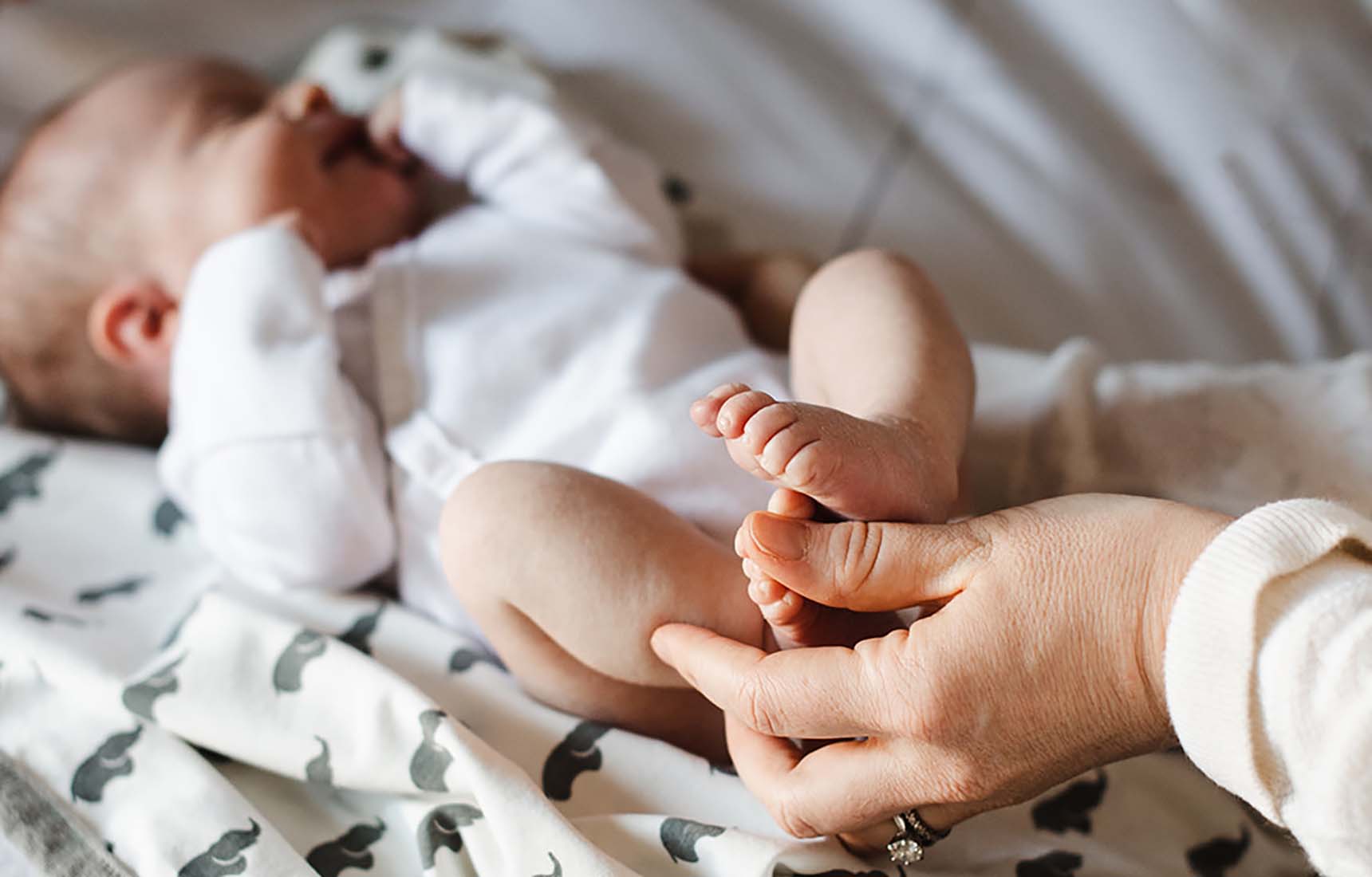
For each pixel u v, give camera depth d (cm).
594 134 122
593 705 81
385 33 146
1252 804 53
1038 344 126
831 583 61
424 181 128
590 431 92
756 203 136
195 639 86
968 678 57
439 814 74
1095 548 58
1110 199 127
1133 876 73
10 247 122
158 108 124
